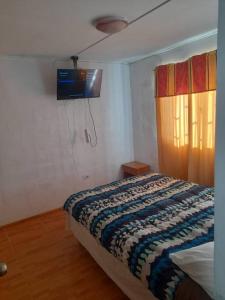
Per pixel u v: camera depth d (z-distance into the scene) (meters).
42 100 3.39
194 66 2.93
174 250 1.55
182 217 1.98
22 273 2.28
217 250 0.79
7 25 2.10
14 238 2.95
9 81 3.12
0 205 3.24
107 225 1.97
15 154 3.28
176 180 2.84
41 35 2.40
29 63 3.23
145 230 1.82
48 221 3.36
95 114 3.90
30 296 2.00
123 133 4.28
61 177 3.69
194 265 1.31
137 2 1.81
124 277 1.79
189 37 2.84
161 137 3.64
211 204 2.16
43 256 2.54
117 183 2.90
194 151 3.17
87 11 1.91
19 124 3.26
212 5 1.95
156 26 2.37
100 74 3.53
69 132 3.68
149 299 1.57
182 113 3.28
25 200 3.42
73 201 2.52
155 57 3.62
